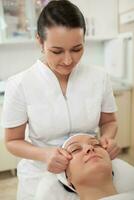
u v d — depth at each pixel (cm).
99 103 111
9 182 216
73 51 87
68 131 108
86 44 262
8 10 219
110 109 117
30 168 111
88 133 114
